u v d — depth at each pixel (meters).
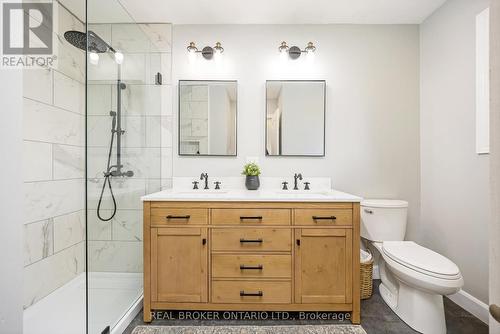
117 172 1.61
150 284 1.52
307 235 1.51
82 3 1.81
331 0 1.81
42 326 1.50
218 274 1.52
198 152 2.08
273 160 2.09
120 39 1.62
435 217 1.93
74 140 1.91
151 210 1.53
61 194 1.79
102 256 1.45
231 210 1.53
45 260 1.64
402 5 1.86
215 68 2.09
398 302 1.60
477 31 1.58
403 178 2.10
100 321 1.38
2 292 0.93
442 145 1.87
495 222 0.51
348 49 2.10
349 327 1.49
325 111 2.10
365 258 1.86
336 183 2.10
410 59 2.10
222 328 1.49
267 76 2.09
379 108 2.10
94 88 1.38
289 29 2.10
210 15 1.98
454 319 1.56
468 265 1.65
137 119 1.81
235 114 2.08
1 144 0.93
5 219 0.93
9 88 0.93
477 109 1.58
